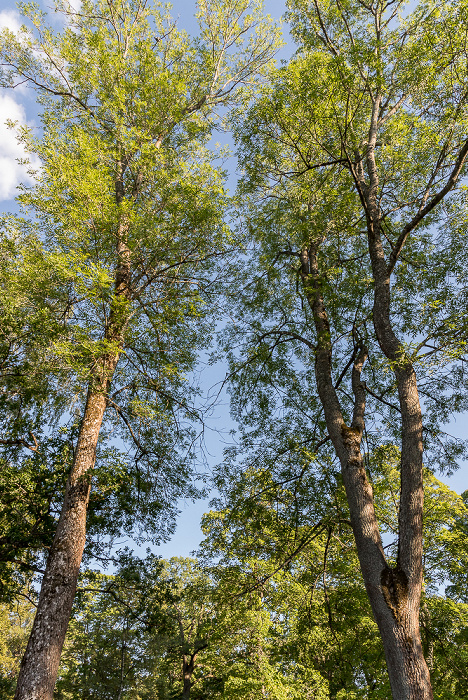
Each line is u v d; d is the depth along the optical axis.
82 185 8.38
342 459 7.63
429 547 15.65
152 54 11.67
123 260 9.77
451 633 14.39
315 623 12.89
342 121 9.63
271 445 10.12
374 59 8.30
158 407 10.38
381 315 8.20
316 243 10.74
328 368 9.21
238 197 10.45
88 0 13.34
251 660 15.52
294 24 11.78
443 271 10.00
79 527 8.44
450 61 8.09
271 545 10.53
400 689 5.32
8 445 11.91
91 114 12.27
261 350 10.97
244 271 11.30
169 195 9.91
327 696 13.86
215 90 15.28
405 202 9.95
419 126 9.06
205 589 14.45
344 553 11.18
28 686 6.79
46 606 7.54
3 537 10.55
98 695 21.61
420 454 6.76
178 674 27.36
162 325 9.66
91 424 9.52
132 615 12.45
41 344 9.34
